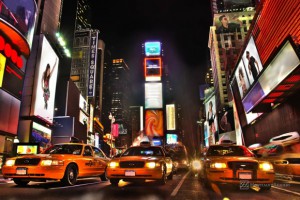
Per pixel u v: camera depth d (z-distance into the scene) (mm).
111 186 9578
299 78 20172
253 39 31141
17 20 31109
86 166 10594
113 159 9734
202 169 10172
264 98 26203
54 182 10977
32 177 8773
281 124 28094
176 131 134500
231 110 67250
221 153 10086
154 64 109062
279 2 25188
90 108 85062
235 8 106688
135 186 9680
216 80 103562
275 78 22172
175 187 9414
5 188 8664
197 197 7074
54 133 58781
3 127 30828
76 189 8547
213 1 109688
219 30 104250
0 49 30453
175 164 17156
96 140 89125
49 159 9023
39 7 53188
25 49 34812
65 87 62781
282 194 7777
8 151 31219
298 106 23812
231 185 9961
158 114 101500
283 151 12703
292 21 22734
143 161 9266
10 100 32625
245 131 46156
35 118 42406
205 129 127625
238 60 39031
